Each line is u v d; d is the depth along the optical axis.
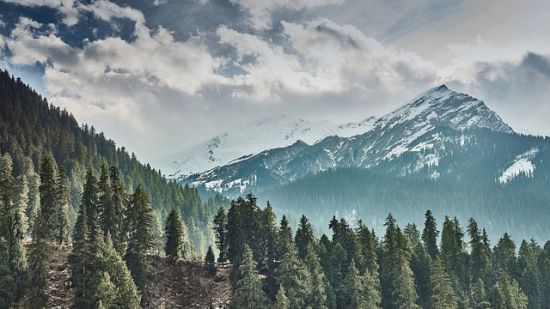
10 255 86.00
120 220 110.19
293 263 104.44
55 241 110.75
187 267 113.69
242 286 99.25
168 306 100.75
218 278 112.12
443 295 108.25
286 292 102.19
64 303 88.62
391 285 114.38
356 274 105.94
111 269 88.31
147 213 104.44
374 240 130.00
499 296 116.56
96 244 90.31
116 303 85.31
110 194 109.62
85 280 87.50
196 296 105.19
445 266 124.81
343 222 127.81
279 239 118.06
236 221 117.56
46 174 109.62
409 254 119.69
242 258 111.81
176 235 115.25
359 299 104.44
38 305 84.31
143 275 99.19
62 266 98.25
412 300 107.75
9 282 83.00
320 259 112.88
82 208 102.56
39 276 86.38
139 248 101.00
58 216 109.31
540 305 130.12
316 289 102.44
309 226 123.69
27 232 118.38
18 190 115.38
